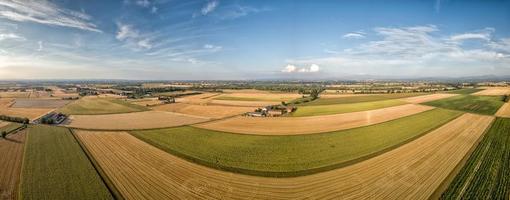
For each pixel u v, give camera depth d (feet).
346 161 114.42
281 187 92.27
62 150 141.90
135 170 110.83
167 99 418.51
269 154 128.88
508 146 129.39
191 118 254.47
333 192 87.35
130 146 149.79
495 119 197.67
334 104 307.17
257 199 84.17
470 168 102.99
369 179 96.07
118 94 540.93
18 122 234.79
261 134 171.63
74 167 114.83
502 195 81.46
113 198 86.63
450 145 133.90
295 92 549.13
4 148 148.25
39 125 225.35
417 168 104.83
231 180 99.04
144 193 90.22
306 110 269.03
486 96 343.67
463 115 216.74
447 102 296.30
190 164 117.50
